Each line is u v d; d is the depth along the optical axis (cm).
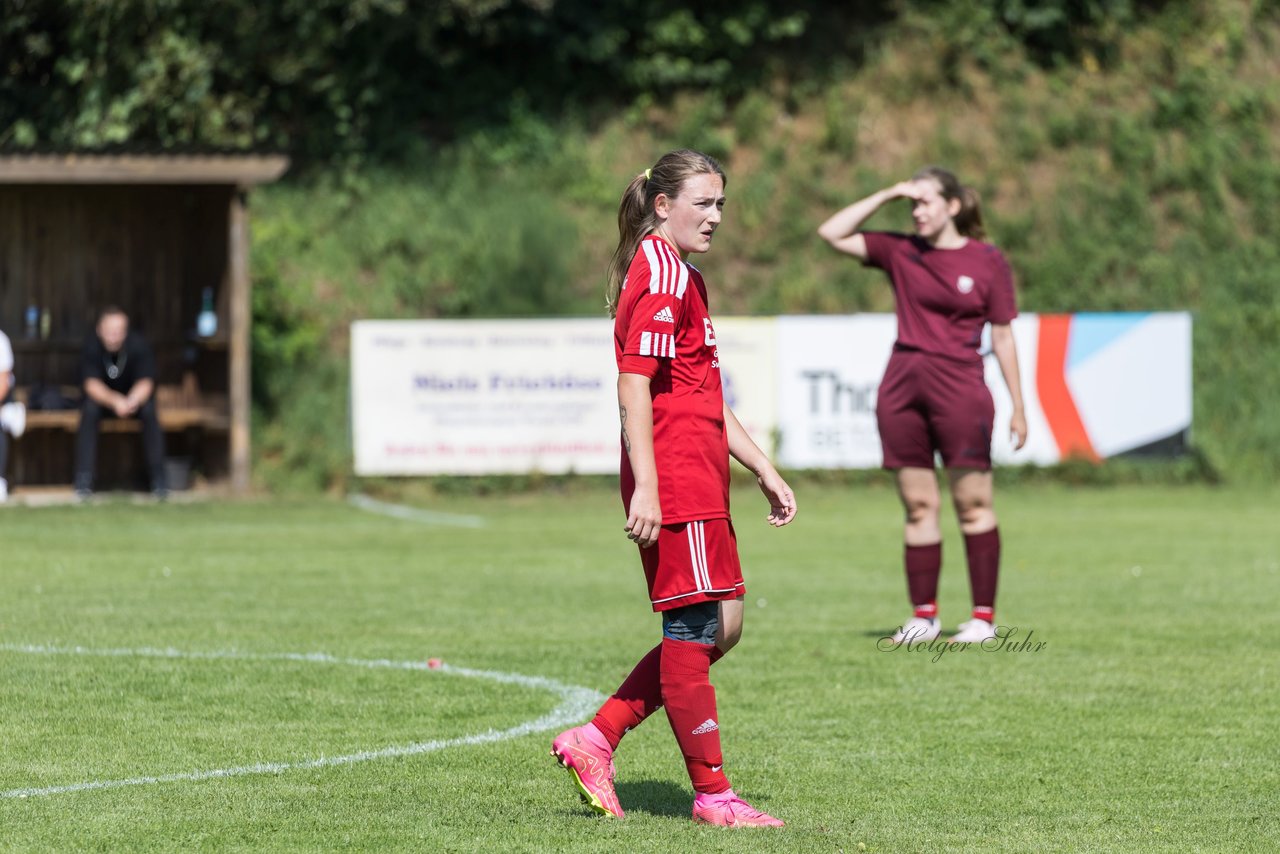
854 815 1722
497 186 8925
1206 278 8944
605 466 7300
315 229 8512
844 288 8725
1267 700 2462
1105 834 1642
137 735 2108
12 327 7106
